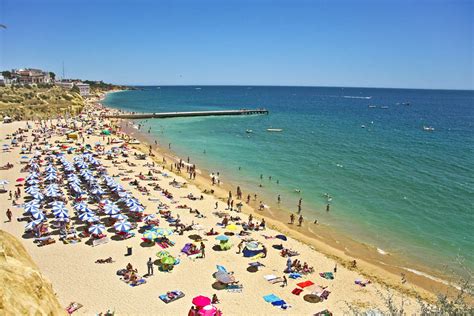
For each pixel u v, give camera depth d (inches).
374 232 1357.0
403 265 1119.6
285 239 1237.7
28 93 4542.3
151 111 5644.7
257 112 5684.1
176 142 3073.3
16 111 3983.8
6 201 1454.2
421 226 1408.7
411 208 1593.3
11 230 1187.3
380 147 2952.8
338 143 3115.2
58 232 1185.4
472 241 1283.2
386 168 2262.6
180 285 928.3
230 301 873.5
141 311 815.1
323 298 907.4
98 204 1430.9
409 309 871.7
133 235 1190.3
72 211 1371.8
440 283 1015.6
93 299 845.2
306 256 1136.2
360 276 1032.2
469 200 1689.2
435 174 2128.4
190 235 1220.5
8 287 349.1
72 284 900.6
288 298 900.6
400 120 5029.5
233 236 1237.7
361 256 1174.3
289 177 2050.9
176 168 2183.8
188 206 1517.0
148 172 1994.3
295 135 3535.9
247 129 3907.5
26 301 354.0
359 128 4126.5
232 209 1517.0
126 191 1529.3
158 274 973.8
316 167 2272.4
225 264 1047.0
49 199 1469.0
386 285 981.2
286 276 1001.5
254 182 1953.7
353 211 1557.6
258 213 1512.1
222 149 2807.6
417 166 2319.1
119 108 6097.4
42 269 960.3
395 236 1325.0
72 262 1007.6
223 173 2119.8
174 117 4854.8
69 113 4315.9
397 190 1833.2
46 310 374.0
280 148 2866.6
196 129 3841.0
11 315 319.3
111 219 1266.0
